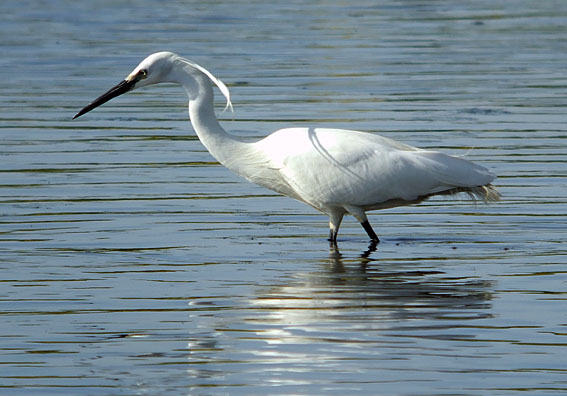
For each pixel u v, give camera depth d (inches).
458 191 510.6
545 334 387.5
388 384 343.6
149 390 340.5
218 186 630.5
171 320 405.7
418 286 449.4
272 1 1464.1
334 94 885.2
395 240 530.9
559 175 640.4
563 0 1499.8
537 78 957.2
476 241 525.3
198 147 729.0
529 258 494.0
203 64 1009.5
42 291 441.4
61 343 381.4
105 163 680.4
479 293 438.9
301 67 1005.2
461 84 930.7
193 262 486.6
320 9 1389.0
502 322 401.4
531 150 701.9
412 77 960.9
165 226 547.5
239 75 964.6
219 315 410.9
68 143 733.9
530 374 350.9
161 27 1232.8
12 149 714.8
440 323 400.5
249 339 384.5
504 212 574.6
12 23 1262.3
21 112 828.0
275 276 465.1
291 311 415.5
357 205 513.7
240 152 529.3
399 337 385.4
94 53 1071.0
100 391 340.2
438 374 351.6
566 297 432.5
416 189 503.8
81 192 610.5
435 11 1380.4
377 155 504.7
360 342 380.2
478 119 796.0
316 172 509.4
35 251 500.1
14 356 369.4
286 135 522.3
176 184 632.4
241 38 1159.0
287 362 362.6
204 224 553.0
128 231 537.0
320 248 515.2
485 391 338.0
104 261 486.3
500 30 1226.6
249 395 336.5
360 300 429.4
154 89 948.0
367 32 1206.9
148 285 450.6
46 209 574.9
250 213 575.8
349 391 338.3
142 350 374.6
